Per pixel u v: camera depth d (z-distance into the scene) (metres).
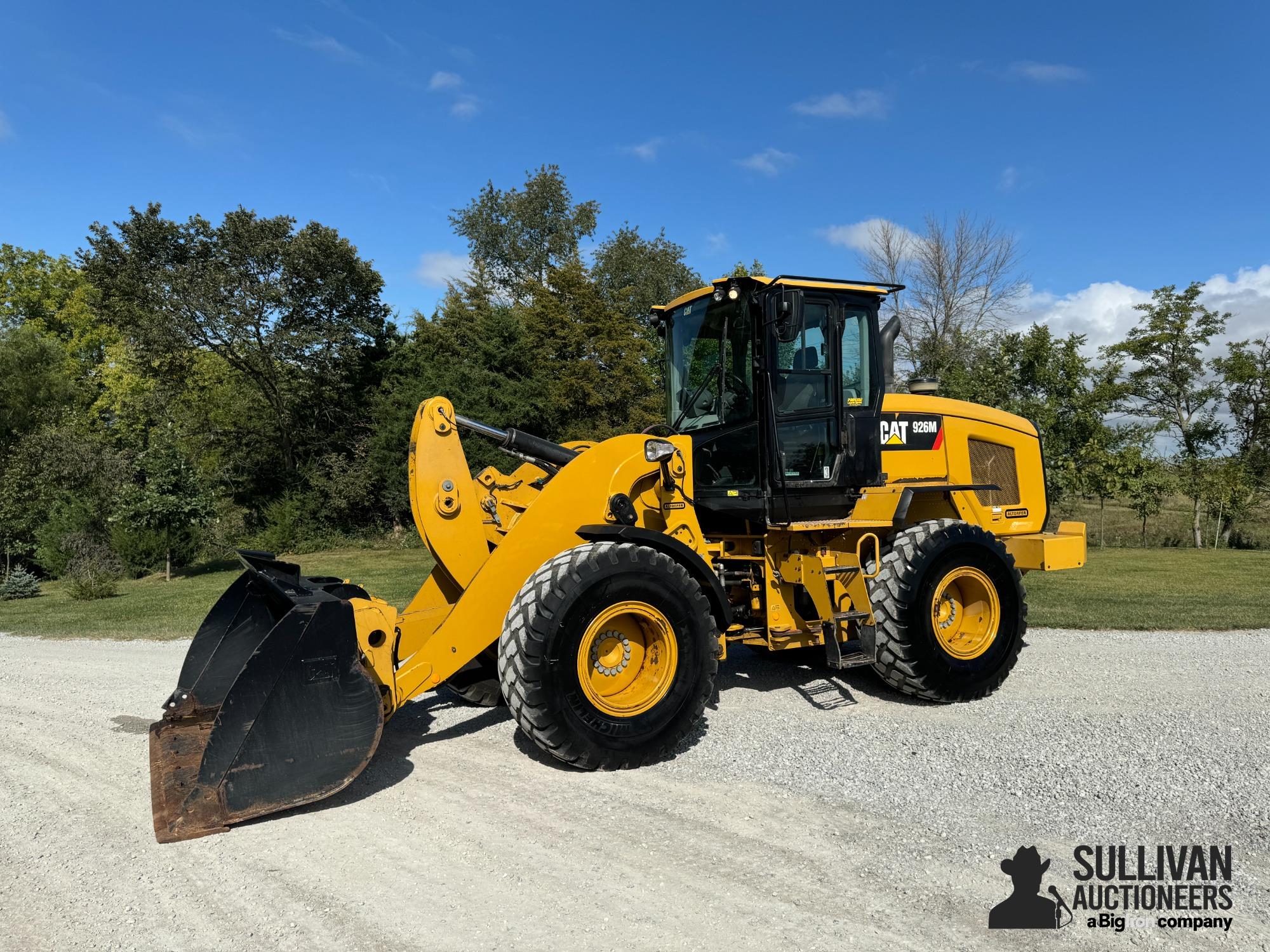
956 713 5.23
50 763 4.71
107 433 30.47
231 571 19.44
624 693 4.43
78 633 10.05
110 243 24.80
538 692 4.06
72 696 6.39
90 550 19.41
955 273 26.80
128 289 24.66
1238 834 3.39
